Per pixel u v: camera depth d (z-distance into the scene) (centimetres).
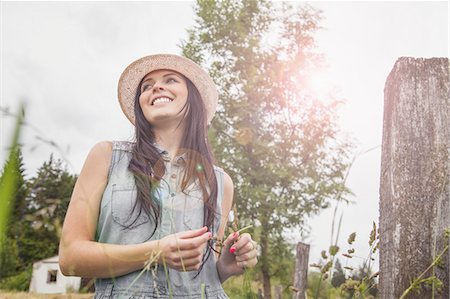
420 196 162
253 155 1341
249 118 1376
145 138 182
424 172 164
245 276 163
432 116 169
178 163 183
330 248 131
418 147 167
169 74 202
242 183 1262
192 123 197
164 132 191
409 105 170
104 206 161
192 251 137
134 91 222
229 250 166
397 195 164
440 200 153
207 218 177
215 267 175
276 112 1421
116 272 145
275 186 1330
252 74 1358
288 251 1191
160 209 162
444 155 165
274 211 1196
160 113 184
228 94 1420
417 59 175
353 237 136
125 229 159
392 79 176
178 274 159
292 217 1233
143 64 209
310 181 1285
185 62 204
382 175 175
